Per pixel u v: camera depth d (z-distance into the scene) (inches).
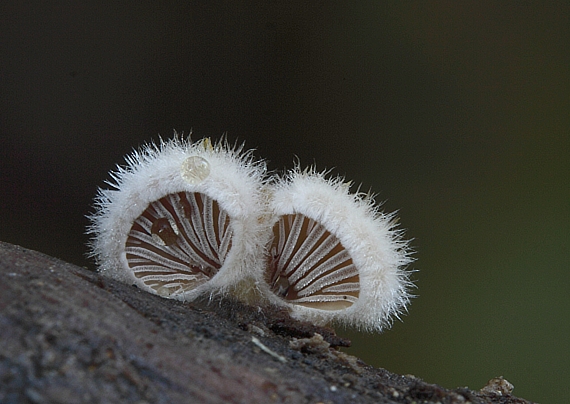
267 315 3.5
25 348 3.0
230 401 3.0
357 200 3.5
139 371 3.0
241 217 3.5
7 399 2.8
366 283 3.5
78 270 3.3
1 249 3.3
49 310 3.0
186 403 3.0
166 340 3.1
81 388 2.9
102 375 3.0
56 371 3.0
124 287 3.3
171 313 3.3
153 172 3.5
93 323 3.1
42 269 3.2
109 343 3.0
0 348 3.0
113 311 3.1
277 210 3.5
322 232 3.5
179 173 3.5
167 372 3.0
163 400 3.0
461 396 3.3
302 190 3.5
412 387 3.3
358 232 3.5
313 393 3.1
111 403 2.9
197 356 3.1
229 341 3.2
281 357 3.2
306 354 3.3
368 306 3.5
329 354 3.3
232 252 3.5
